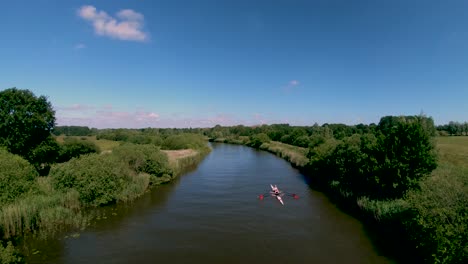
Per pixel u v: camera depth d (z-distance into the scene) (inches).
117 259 823.7
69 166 1328.7
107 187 1333.7
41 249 878.4
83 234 997.2
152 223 1111.0
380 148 1162.6
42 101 1884.8
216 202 1400.1
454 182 987.3
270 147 4050.2
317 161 1854.1
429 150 1082.7
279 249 890.1
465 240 641.6
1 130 1699.1
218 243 934.4
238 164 2699.3
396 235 931.3
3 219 936.3
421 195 934.4
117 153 1690.5
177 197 1492.4
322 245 918.4
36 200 1085.8
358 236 986.1
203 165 2637.8
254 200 1438.2
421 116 1149.1
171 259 826.2
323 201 1422.2
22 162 1230.9
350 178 1437.0
